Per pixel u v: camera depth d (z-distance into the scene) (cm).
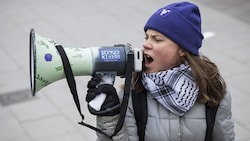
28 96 1312
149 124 507
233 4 2053
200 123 510
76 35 1791
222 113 526
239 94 1274
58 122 1174
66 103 1264
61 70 465
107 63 469
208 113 512
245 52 1553
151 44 487
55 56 461
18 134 1126
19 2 2231
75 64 465
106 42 1712
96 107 465
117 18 1956
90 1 2192
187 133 509
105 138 493
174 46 486
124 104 471
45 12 2075
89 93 471
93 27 1862
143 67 496
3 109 1245
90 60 467
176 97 489
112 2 2164
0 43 1738
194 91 496
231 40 1659
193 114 509
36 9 2123
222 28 1780
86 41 1731
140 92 512
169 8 488
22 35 1820
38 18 2006
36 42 455
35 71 451
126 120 512
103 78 479
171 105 492
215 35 1709
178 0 2153
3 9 2145
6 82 1406
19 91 1344
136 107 508
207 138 521
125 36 1758
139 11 2033
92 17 1978
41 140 1098
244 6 2016
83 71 472
